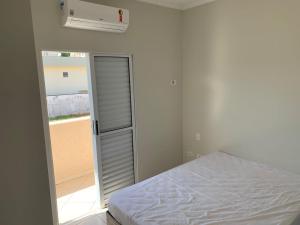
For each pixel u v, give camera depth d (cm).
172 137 375
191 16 345
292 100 260
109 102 294
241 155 317
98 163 288
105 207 300
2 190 66
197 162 301
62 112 396
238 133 315
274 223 174
